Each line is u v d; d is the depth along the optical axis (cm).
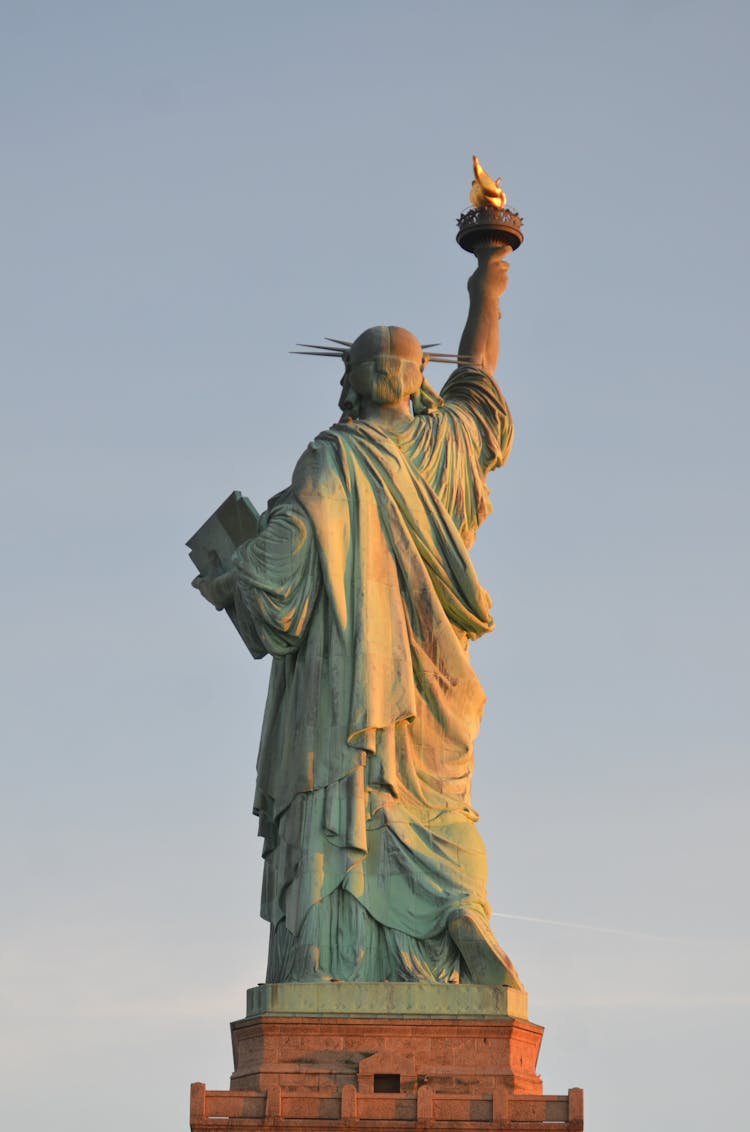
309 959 14900
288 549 15500
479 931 14850
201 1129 14250
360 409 16238
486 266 16938
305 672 15425
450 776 15500
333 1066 14562
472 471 16138
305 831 15175
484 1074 14550
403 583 15638
